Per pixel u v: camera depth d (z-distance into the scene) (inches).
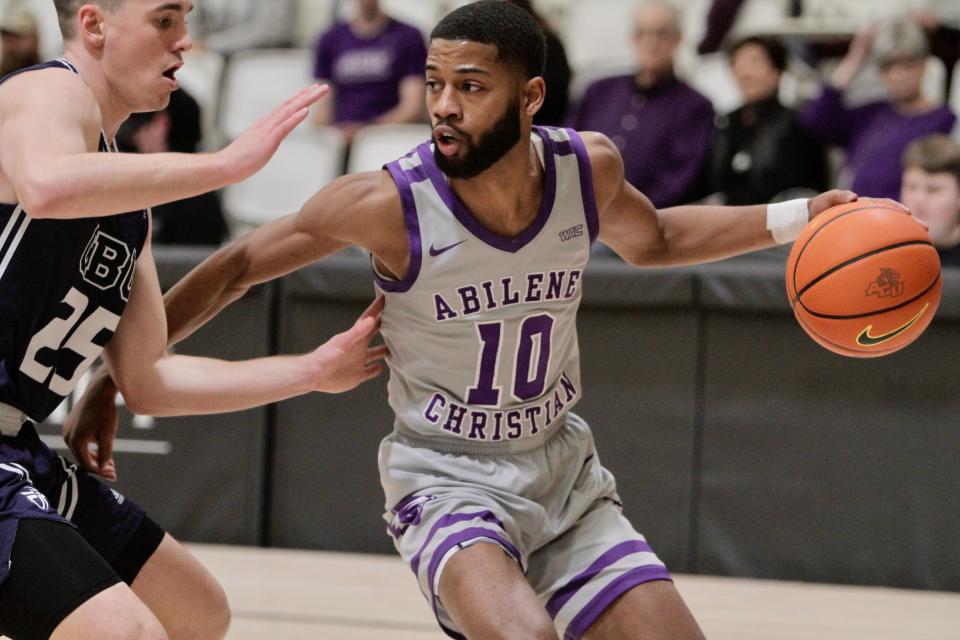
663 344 534.6
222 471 563.5
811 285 298.7
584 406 540.4
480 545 281.7
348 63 783.7
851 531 528.1
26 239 266.1
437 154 276.8
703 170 682.2
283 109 248.2
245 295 554.3
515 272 290.2
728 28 825.5
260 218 781.9
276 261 298.5
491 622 266.5
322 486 560.7
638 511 539.2
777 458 531.2
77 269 275.4
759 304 522.9
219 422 563.5
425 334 295.7
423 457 304.2
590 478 316.2
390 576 527.8
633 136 684.1
